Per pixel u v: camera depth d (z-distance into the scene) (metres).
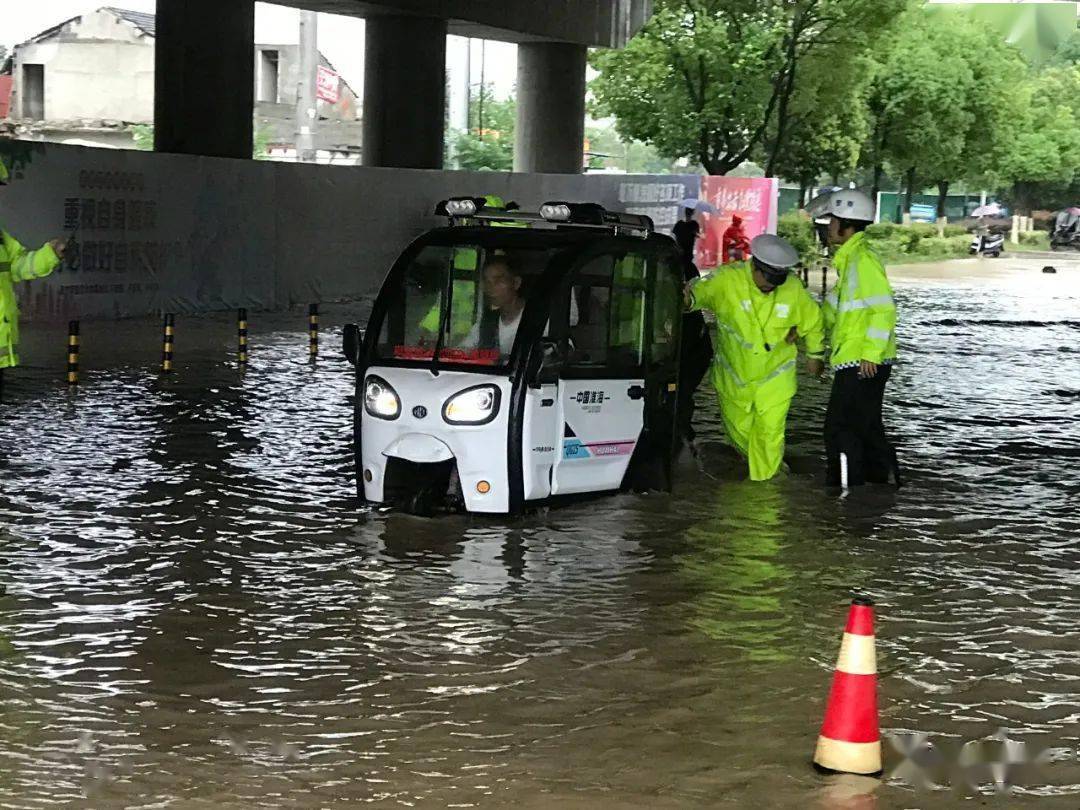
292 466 11.69
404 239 30.22
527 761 5.70
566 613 7.81
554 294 9.73
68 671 6.69
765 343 11.46
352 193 28.31
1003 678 6.92
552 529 9.70
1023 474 12.37
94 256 21.47
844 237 11.48
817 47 48.22
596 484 10.45
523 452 9.72
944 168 68.94
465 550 9.09
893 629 7.71
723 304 11.53
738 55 47.06
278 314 25.11
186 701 6.33
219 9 28.09
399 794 5.34
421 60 35.28
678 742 5.95
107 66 66.31
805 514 10.49
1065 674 7.01
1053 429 15.06
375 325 10.02
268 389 16.08
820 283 39.41
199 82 28.05
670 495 10.93
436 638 7.32
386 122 35.31
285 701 6.36
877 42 49.88
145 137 65.19
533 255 9.82
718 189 36.78
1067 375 20.11
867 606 5.70
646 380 10.66
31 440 12.48
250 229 25.33
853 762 5.63
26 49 66.81
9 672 6.66
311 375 17.38
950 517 10.56
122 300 22.19
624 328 10.43
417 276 9.95
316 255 27.39
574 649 7.19
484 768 5.62
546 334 9.72
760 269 11.33
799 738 6.03
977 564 9.18
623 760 5.74
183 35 27.86
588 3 41.34
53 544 9.02
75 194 20.95
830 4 46.28
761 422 11.53
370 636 7.32
